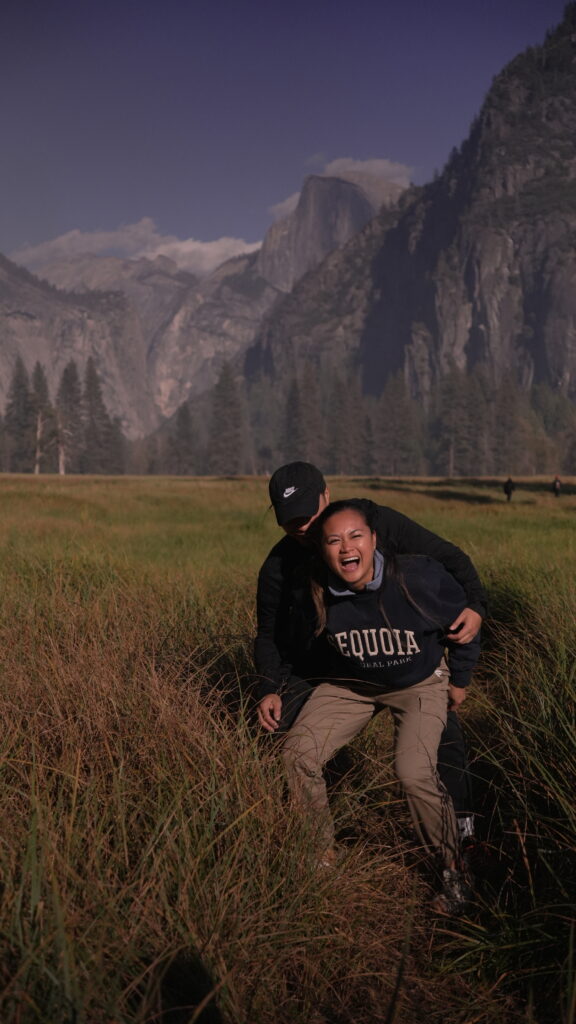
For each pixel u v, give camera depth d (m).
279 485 2.93
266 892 2.37
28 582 6.97
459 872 2.81
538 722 3.53
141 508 26.22
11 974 1.88
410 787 2.85
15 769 2.79
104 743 2.92
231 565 9.44
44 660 3.87
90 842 2.39
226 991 1.98
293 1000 2.17
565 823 2.93
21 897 2.03
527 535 16.27
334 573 2.86
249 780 2.81
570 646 4.48
